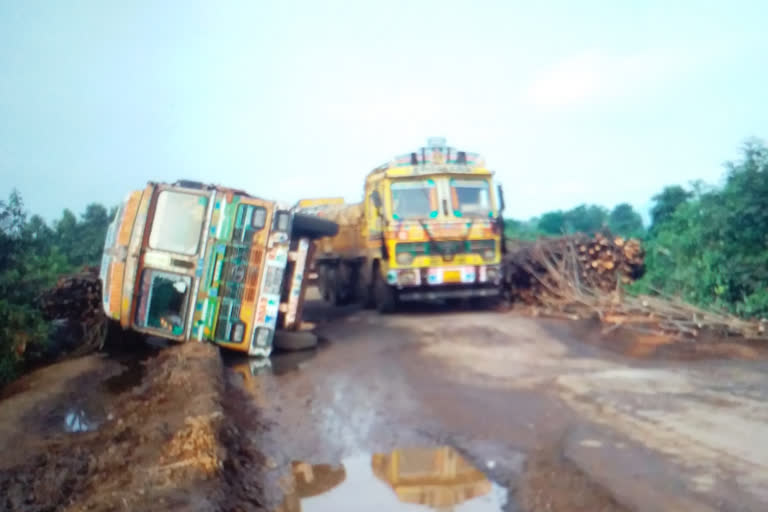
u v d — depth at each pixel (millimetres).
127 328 9617
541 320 11727
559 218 25375
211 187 9812
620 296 11672
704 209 10867
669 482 4516
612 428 5781
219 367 8133
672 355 8602
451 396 7285
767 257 9648
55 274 11930
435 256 12859
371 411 6910
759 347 8578
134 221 9570
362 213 15219
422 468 5316
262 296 9523
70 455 5785
